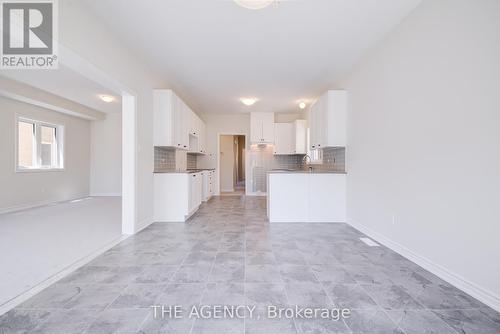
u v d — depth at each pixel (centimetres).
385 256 248
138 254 250
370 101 316
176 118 414
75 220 399
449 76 192
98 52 245
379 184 294
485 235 165
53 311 152
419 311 154
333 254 253
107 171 715
